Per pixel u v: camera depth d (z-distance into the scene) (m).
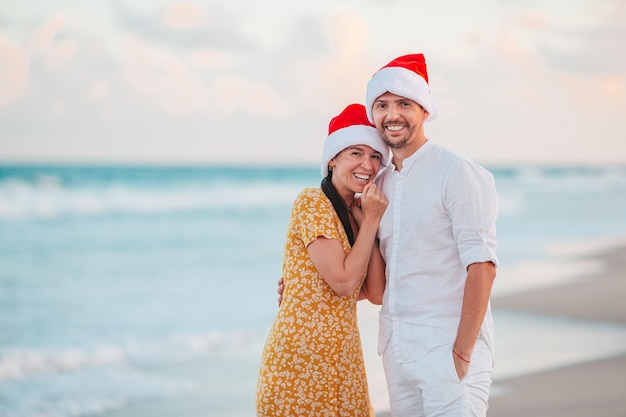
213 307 11.65
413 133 3.41
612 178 54.41
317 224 3.36
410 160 3.45
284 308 3.46
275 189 35.44
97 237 21.30
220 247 19.61
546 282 11.90
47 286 14.50
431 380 3.36
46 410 6.57
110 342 9.44
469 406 3.30
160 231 22.61
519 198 34.78
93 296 13.23
